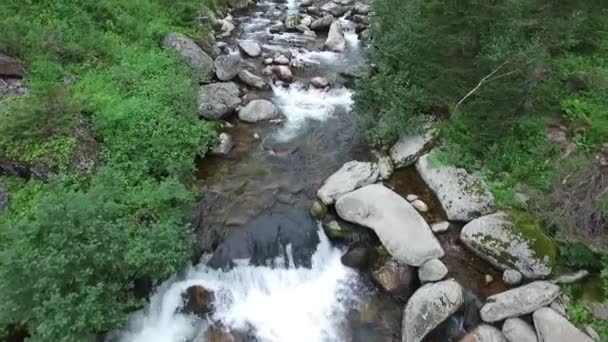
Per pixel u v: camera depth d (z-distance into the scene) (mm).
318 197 9391
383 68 10742
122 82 10961
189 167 9406
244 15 18062
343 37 16016
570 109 9898
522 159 9250
